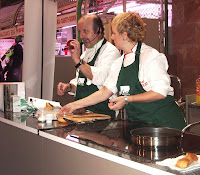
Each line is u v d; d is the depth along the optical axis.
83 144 1.44
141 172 1.12
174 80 5.48
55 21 3.45
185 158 1.08
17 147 2.09
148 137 1.33
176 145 1.33
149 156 1.20
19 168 2.09
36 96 3.42
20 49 5.82
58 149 1.63
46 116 2.02
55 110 2.22
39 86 3.43
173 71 5.64
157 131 1.51
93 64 2.63
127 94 2.02
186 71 5.62
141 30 1.95
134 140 1.39
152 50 1.93
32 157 1.89
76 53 2.41
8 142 2.22
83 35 2.61
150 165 1.10
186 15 5.58
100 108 2.62
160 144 1.32
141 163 1.12
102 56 2.57
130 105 2.09
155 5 5.58
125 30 1.93
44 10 3.37
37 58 3.38
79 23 2.60
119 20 1.94
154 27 5.31
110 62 2.52
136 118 2.09
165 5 5.62
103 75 2.46
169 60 5.56
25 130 1.96
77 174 1.48
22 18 5.84
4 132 2.29
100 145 1.41
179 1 5.64
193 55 5.54
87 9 4.82
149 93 1.82
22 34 5.69
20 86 2.78
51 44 3.45
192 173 1.01
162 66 1.89
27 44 3.34
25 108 2.57
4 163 2.32
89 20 2.56
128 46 2.01
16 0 5.96
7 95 2.57
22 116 2.32
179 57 5.71
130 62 2.01
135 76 1.97
